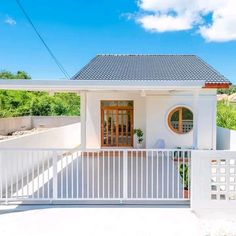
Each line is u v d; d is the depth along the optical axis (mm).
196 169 6223
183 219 5812
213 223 5859
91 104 14719
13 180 8336
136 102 14820
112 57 17609
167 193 6879
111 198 6598
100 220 5738
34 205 6484
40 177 9219
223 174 6281
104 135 15055
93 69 14836
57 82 7223
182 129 13438
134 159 12719
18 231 5270
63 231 5273
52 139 12922
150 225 5531
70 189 7789
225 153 6238
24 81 7129
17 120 24344
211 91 13070
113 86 7328
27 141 9609
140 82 7262
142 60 16953
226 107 23266
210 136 13109
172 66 15422
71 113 32531
